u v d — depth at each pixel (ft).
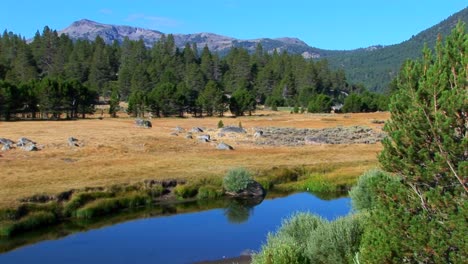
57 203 120.26
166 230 108.99
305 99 604.49
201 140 243.60
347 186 159.12
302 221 70.54
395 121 45.21
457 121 39.93
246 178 148.66
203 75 625.41
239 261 87.10
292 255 56.34
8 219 106.73
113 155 190.90
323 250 59.26
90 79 616.39
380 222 44.42
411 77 43.55
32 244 97.14
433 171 40.63
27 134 233.55
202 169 166.40
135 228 110.83
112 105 439.22
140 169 161.89
